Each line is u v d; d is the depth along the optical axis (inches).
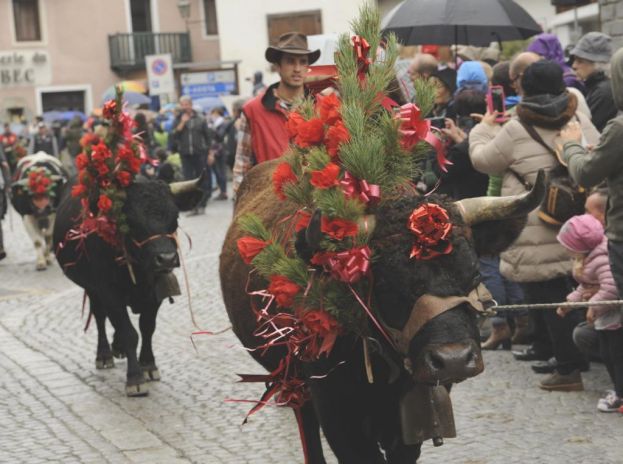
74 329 510.9
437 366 186.1
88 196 380.5
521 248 369.1
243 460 300.4
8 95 2105.1
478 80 458.6
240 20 1550.2
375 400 215.3
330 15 1518.2
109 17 2166.6
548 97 367.6
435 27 557.3
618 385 325.4
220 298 560.7
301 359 220.8
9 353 463.5
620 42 543.5
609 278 323.6
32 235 725.3
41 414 362.6
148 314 398.9
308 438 252.2
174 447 317.4
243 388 380.5
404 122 209.9
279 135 363.6
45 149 1462.8
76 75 2149.4
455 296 190.2
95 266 388.5
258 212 257.4
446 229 190.9
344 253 195.6
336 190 200.2
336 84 227.3
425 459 291.4
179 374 408.2
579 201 362.6
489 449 297.3
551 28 1117.7
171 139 1048.2
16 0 2098.9
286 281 212.2
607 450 291.1
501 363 395.2
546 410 332.5
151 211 374.3
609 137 300.2
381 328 198.8
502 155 371.6
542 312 362.3
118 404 370.6
